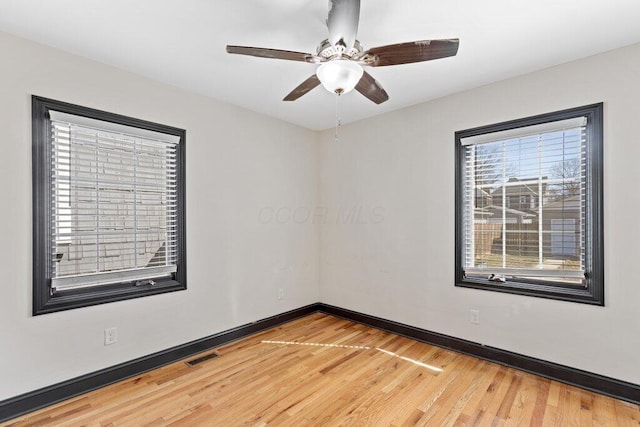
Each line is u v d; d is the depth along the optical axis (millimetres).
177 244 2729
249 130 3297
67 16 1775
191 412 1999
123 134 2432
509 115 2570
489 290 2680
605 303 2156
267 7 1709
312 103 3125
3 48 1914
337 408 2047
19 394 1952
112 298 2344
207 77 2555
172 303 2686
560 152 2400
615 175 2119
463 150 2863
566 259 2373
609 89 2141
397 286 3305
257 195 3377
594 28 1894
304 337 3223
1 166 1903
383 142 3420
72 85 2172
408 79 2586
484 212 2777
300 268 3852
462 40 2016
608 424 1861
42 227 2047
